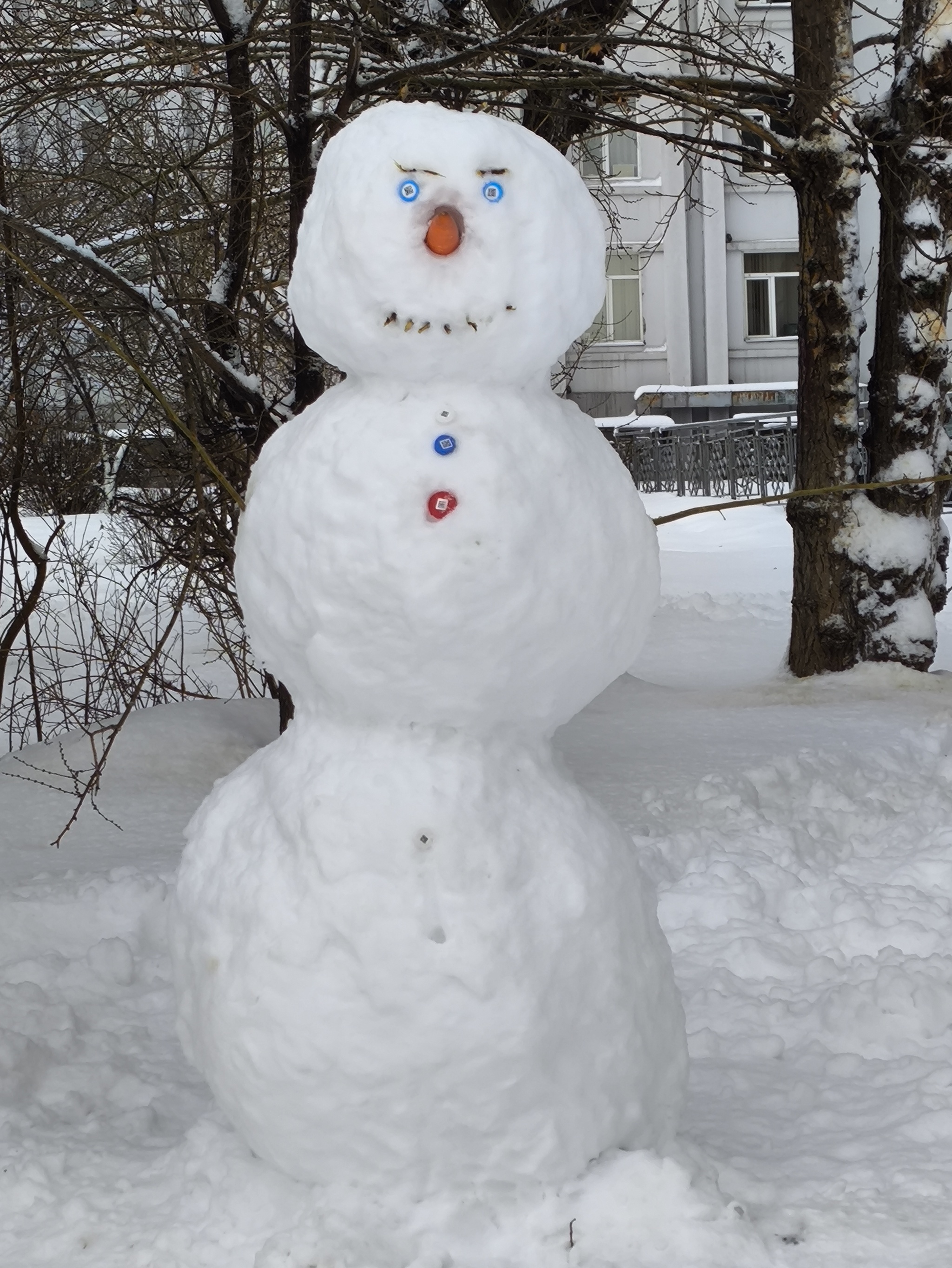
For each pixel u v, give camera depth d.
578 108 8.39
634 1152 2.84
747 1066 3.86
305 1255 2.63
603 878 2.82
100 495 9.86
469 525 2.57
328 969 2.63
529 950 2.67
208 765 7.54
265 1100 2.72
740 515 25.28
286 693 7.70
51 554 12.47
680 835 5.81
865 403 24.38
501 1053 2.64
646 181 30.58
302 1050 2.64
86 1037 4.09
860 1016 4.08
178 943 2.92
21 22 7.01
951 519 20.91
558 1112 2.73
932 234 10.13
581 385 32.41
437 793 2.68
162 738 7.68
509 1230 2.72
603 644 2.79
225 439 7.93
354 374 2.86
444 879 2.63
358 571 2.60
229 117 7.68
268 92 7.58
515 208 2.64
